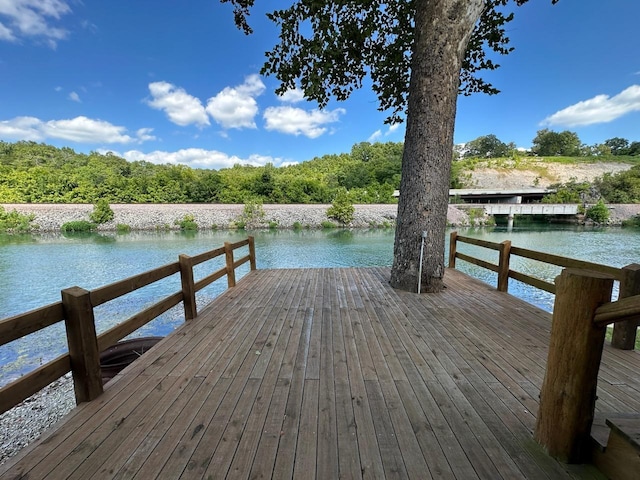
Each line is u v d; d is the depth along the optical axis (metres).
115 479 1.19
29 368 4.84
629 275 2.31
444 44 3.74
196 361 2.22
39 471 1.23
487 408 1.65
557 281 1.27
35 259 13.41
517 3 5.43
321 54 5.11
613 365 2.16
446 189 4.09
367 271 5.50
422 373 2.04
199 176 40.41
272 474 1.22
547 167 56.16
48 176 30.83
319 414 1.60
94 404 1.70
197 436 1.44
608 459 1.16
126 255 14.27
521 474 1.21
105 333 1.89
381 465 1.26
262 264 12.93
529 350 2.39
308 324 2.98
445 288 4.30
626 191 33.78
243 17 5.16
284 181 36.78
